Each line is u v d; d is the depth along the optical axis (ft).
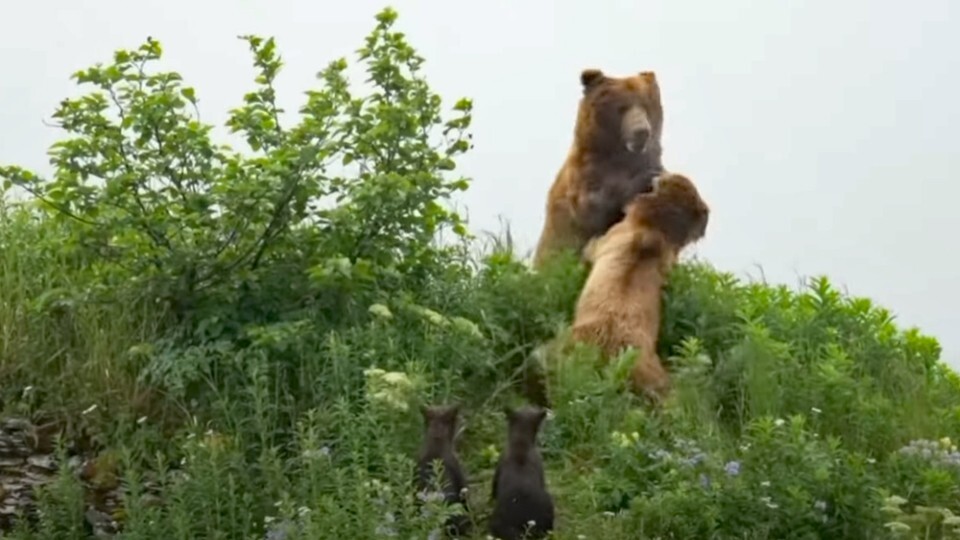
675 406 49.08
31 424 47.75
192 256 48.93
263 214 48.93
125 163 48.96
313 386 47.24
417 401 45.85
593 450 47.55
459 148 51.78
